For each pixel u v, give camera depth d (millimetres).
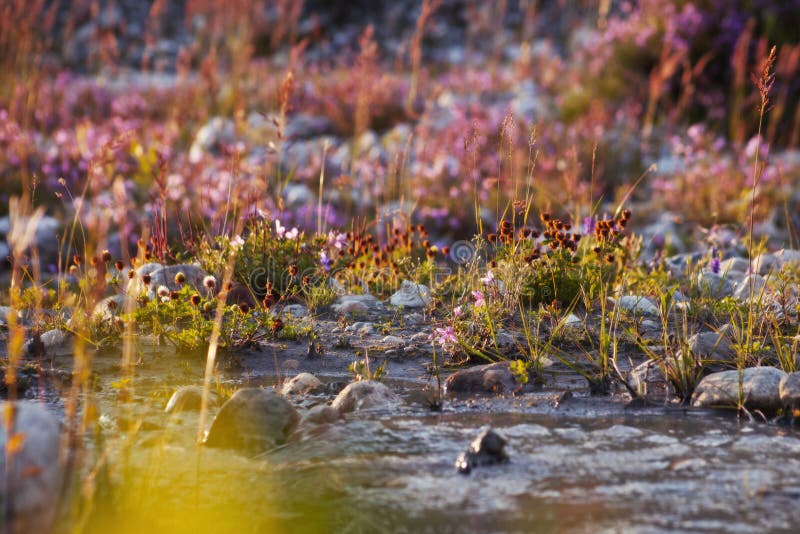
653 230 17438
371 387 7562
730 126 24250
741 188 19328
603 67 27516
